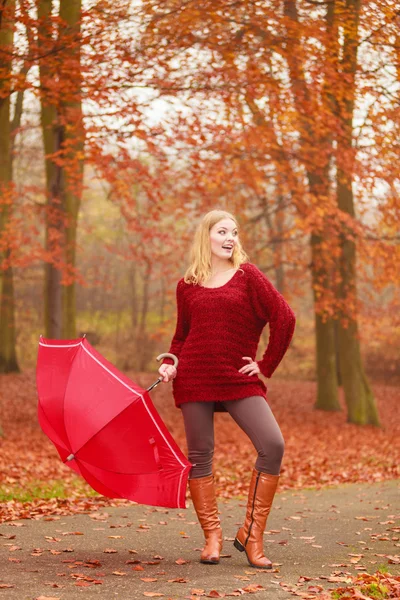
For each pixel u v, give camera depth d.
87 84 10.84
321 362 23.30
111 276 42.84
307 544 5.44
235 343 4.58
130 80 11.10
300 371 36.66
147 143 13.14
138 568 4.35
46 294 17.66
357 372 19.95
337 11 9.37
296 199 17.09
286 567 4.56
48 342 4.66
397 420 22.06
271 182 17.64
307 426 19.56
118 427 4.31
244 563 4.63
